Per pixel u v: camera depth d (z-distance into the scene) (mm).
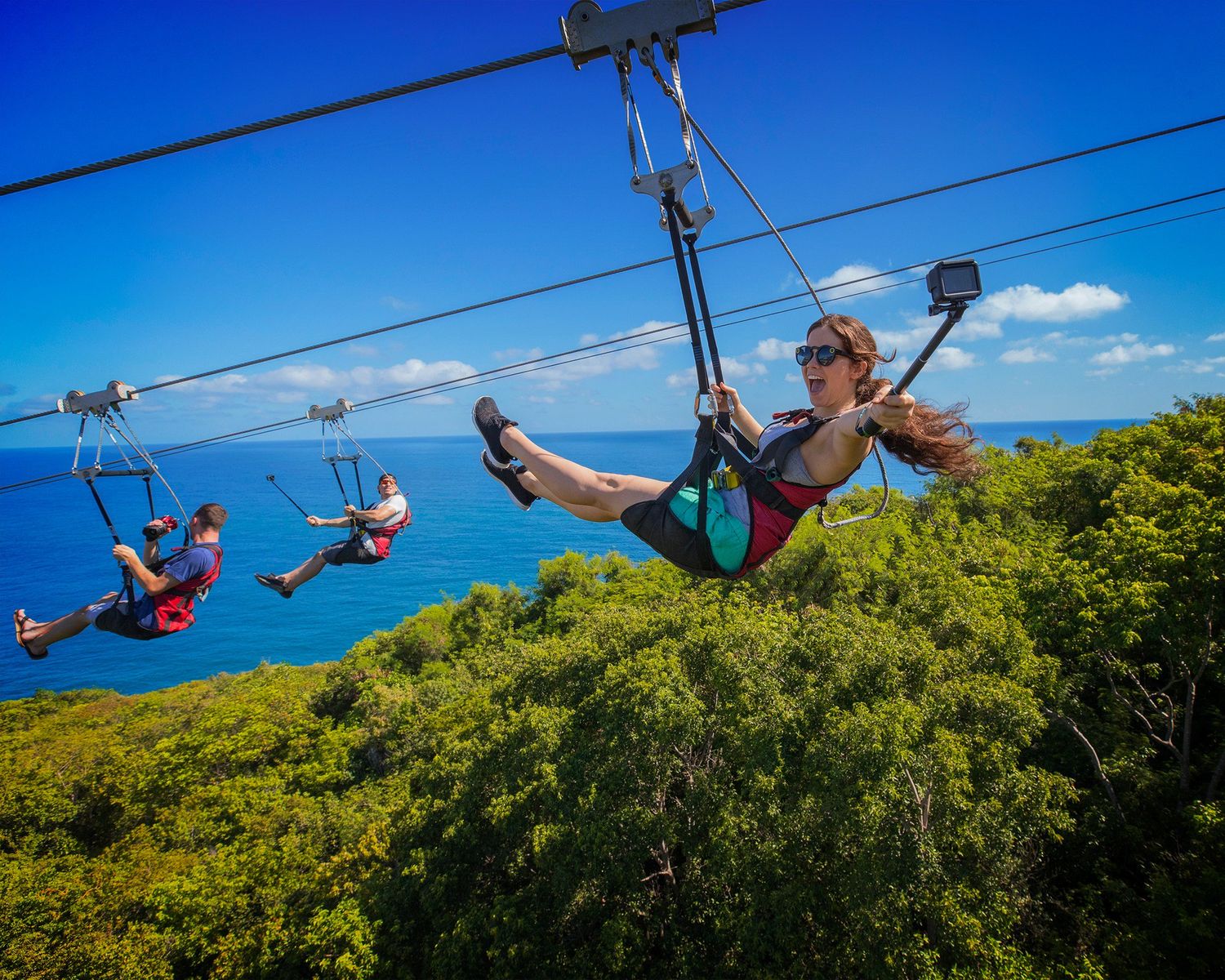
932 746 17859
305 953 22344
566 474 3502
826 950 17594
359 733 41406
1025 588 25203
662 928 20672
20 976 21672
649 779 22016
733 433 3533
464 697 36656
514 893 22078
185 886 24328
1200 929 16453
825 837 18109
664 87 3510
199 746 36750
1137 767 23156
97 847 34438
